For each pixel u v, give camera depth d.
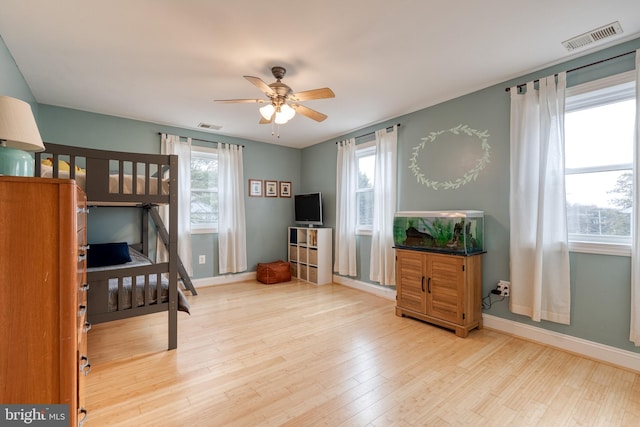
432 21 2.04
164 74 2.81
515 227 2.83
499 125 3.03
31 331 1.04
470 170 3.26
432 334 2.94
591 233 2.52
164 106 3.64
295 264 5.52
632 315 2.21
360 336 2.89
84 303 1.54
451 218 2.96
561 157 2.53
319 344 2.72
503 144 3.00
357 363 2.37
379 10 1.92
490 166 3.10
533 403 1.88
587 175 2.55
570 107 2.62
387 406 1.85
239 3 1.85
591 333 2.45
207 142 4.80
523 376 2.19
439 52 2.44
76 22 2.03
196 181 4.75
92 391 1.99
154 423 1.69
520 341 2.78
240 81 2.96
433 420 1.73
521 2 1.85
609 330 2.37
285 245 5.78
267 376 2.19
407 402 1.89
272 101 2.57
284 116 2.61
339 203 4.92
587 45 2.34
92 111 3.81
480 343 2.74
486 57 2.53
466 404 1.87
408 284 3.35
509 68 2.72
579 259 2.51
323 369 2.28
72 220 1.09
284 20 2.02
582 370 2.27
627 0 1.82
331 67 2.69
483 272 3.14
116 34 2.17
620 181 2.39
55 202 1.07
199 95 3.31
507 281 2.96
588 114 2.55
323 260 5.02
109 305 2.39
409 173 3.89
